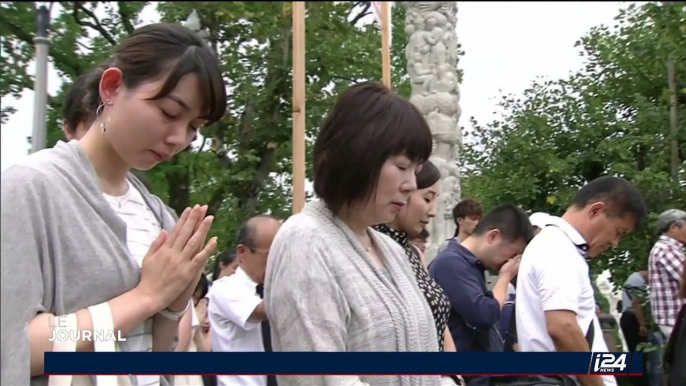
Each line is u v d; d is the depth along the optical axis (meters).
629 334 3.17
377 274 1.93
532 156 3.61
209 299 3.85
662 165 3.20
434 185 2.84
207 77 1.68
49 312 1.60
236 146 11.95
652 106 3.27
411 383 1.88
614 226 2.85
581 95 3.55
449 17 7.29
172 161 11.22
